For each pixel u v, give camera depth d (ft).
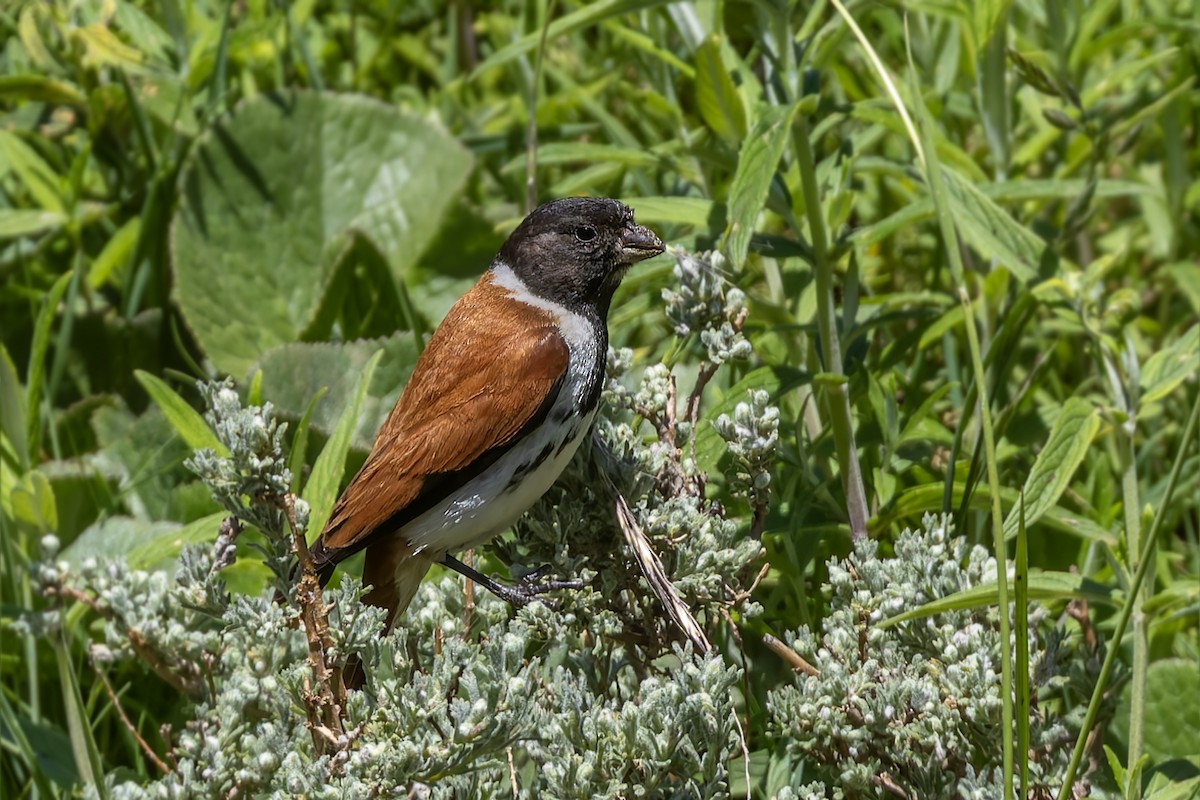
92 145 40.24
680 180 38.29
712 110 28.86
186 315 37.09
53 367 35.01
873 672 21.59
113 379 37.01
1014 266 27.94
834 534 27.43
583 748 18.93
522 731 18.51
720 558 21.90
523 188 40.27
